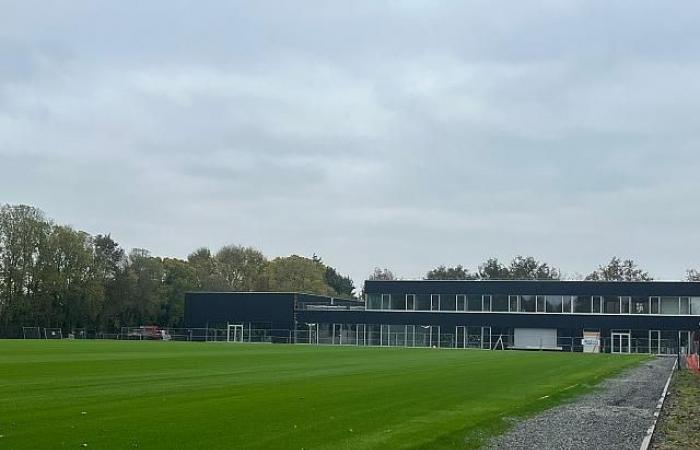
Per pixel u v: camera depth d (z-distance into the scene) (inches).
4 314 4473.4
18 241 4510.3
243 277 6658.5
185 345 3166.8
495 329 4220.0
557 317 4128.9
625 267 6845.5
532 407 1006.4
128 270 5083.7
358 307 4594.0
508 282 4227.4
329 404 936.9
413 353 2844.5
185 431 688.4
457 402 1027.3
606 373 1852.9
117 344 3088.1
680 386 1567.4
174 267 5733.3
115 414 784.3
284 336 4505.4
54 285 4584.2
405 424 785.6
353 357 2319.1
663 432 829.8
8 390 1005.8
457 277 7322.8
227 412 825.5
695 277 6363.2
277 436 679.1
